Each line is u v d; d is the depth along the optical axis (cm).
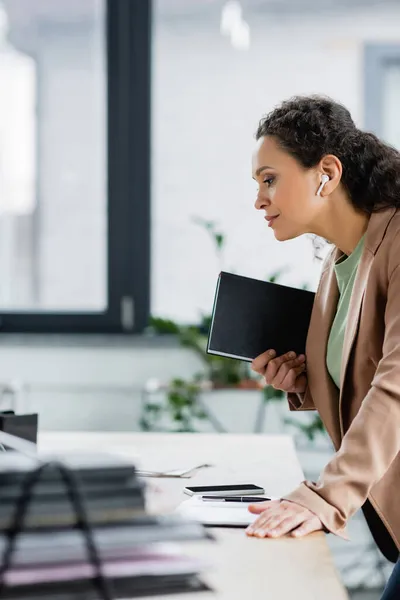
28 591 102
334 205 180
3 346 445
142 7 450
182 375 438
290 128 176
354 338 178
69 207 460
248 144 450
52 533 106
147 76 452
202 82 452
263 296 204
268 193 180
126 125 455
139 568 107
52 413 441
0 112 461
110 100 455
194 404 420
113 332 458
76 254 461
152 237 457
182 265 455
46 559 104
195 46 450
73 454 112
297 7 446
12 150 461
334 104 182
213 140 452
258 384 416
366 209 179
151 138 454
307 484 153
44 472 106
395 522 171
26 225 462
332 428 196
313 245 214
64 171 460
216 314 201
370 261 174
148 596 109
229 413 422
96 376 442
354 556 422
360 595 408
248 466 215
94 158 459
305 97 182
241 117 450
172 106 453
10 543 104
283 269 426
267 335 203
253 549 139
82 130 459
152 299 458
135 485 109
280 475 203
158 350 439
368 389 179
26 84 459
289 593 117
